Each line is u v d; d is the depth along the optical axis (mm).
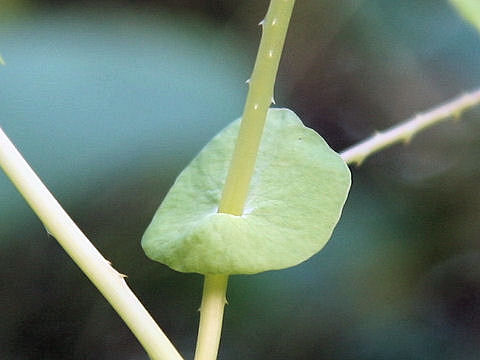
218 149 101
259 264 90
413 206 233
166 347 87
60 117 189
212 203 97
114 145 190
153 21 233
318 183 94
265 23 89
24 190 88
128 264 221
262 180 95
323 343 219
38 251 231
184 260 91
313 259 217
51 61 197
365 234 223
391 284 224
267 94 90
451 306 232
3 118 187
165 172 199
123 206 211
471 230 233
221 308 91
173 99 199
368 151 108
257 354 218
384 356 225
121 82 197
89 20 231
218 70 210
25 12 225
